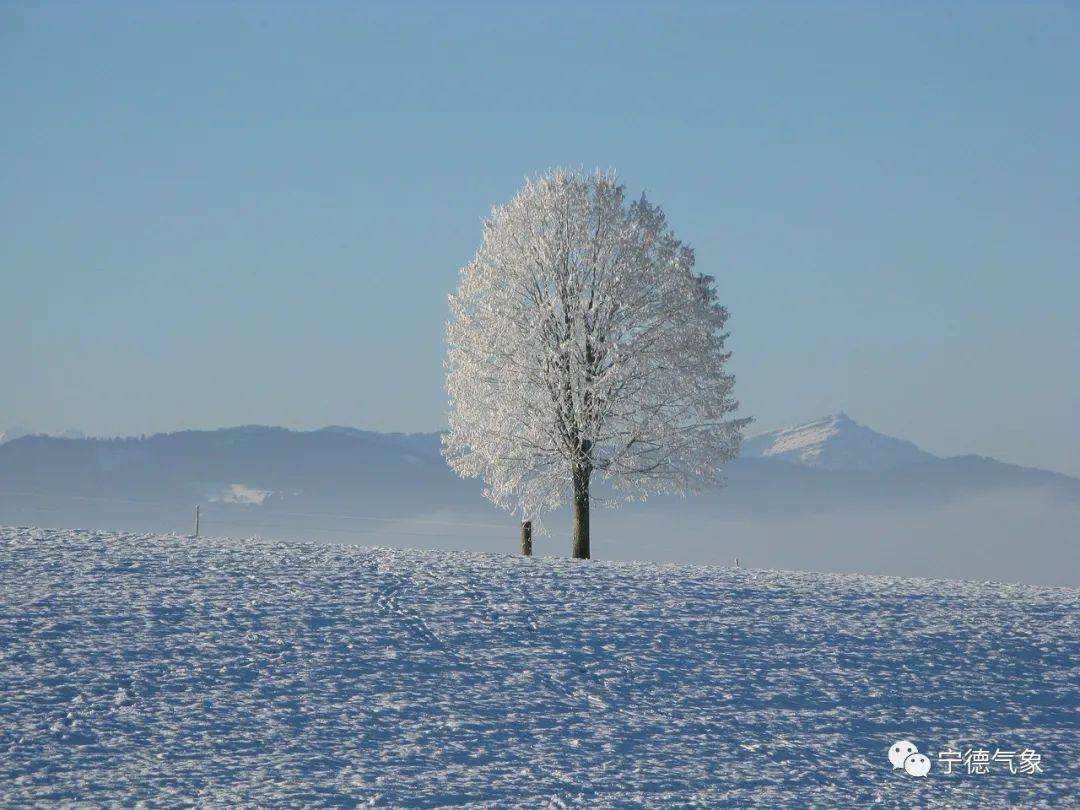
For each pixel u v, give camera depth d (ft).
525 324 443.32
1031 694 246.68
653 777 194.70
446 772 191.83
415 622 270.26
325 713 214.90
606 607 291.38
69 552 319.27
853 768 204.85
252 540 377.09
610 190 455.63
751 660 257.96
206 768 187.32
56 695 213.05
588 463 436.76
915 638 278.67
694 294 441.68
